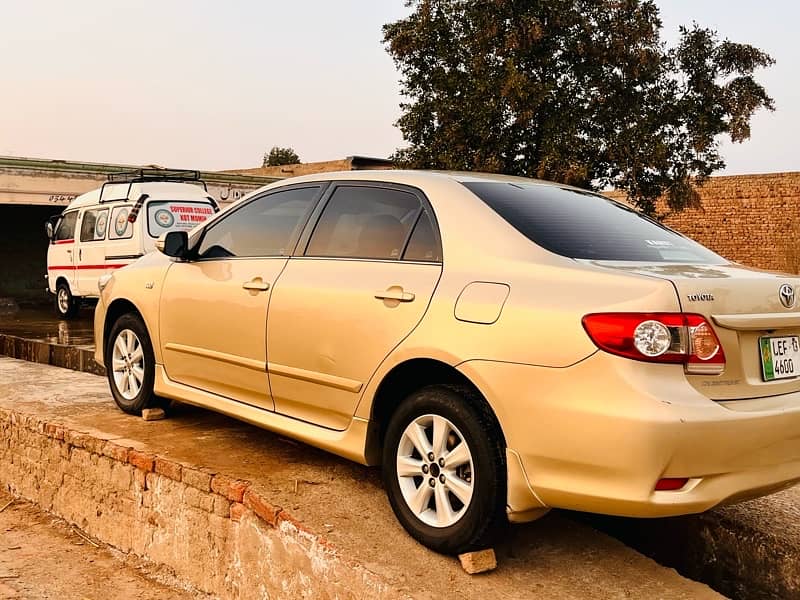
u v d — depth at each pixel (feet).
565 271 10.31
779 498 13.25
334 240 13.55
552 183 14.26
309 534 11.72
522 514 10.23
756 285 10.38
